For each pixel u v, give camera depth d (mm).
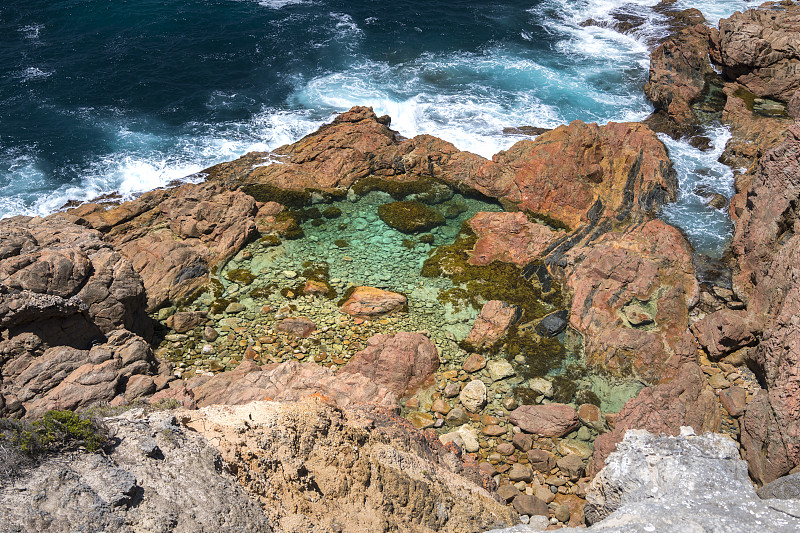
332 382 21078
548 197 32469
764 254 26547
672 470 13328
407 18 55625
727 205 32031
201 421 14352
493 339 25359
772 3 53438
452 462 19281
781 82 39500
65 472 10523
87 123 40750
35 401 19188
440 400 22844
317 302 27375
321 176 35219
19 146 38188
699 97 41062
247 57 48844
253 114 42312
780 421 19266
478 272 28922
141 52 48781
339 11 56500
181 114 42125
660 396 21781
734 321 24141
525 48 50875
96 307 22406
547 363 24375
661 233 28312
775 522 11383
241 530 11609
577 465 20266
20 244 21844
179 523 10961
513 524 17109
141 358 21922
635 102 42781
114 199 34188
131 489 10922
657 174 32562
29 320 20188
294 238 31344
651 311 25734
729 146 36000
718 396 22938
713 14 54531
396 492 15367
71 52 48375
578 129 33031
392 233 31781
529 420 21812
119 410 16203
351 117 39875
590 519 14938
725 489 12680
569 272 28016
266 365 23281
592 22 55000
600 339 24531
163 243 28672
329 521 13570
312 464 14898
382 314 26703
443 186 34906
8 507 9539
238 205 31844
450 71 47312
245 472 13133
